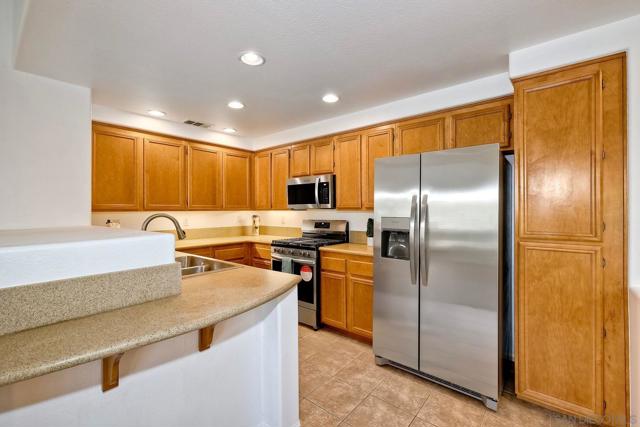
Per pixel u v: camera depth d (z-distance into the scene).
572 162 1.80
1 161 2.03
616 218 1.68
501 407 2.00
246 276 1.75
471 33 1.77
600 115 1.72
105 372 1.15
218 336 1.56
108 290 1.16
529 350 1.94
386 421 1.87
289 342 1.76
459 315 2.11
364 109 3.11
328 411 1.96
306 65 2.16
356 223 3.66
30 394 1.01
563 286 1.83
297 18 1.62
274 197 4.13
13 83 2.08
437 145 2.67
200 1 1.47
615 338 1.69
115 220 3.38
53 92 2.26
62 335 0.94
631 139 1.63
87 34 1.73
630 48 1.63
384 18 1.63
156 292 1.30
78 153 2.36
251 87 2.54
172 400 1.38
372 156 3.12
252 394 1.75
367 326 2.87
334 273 3.14
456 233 2.12
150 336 0.96
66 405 1.09
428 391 2.18
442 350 2.19
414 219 2.28
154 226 3.73
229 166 4.12
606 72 1.71
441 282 2.18
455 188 2.12
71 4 1.48
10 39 2.04
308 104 2.96
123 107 3.01
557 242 1.85
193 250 3.50
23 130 2.12
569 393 1.82
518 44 1.89
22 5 1.59
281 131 3.97
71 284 1.07
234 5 1.51
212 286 1.52
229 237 4.38
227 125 3.69
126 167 3.17
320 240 3.64
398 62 2.12
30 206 2.14
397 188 2.41
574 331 1.80
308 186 3.64
